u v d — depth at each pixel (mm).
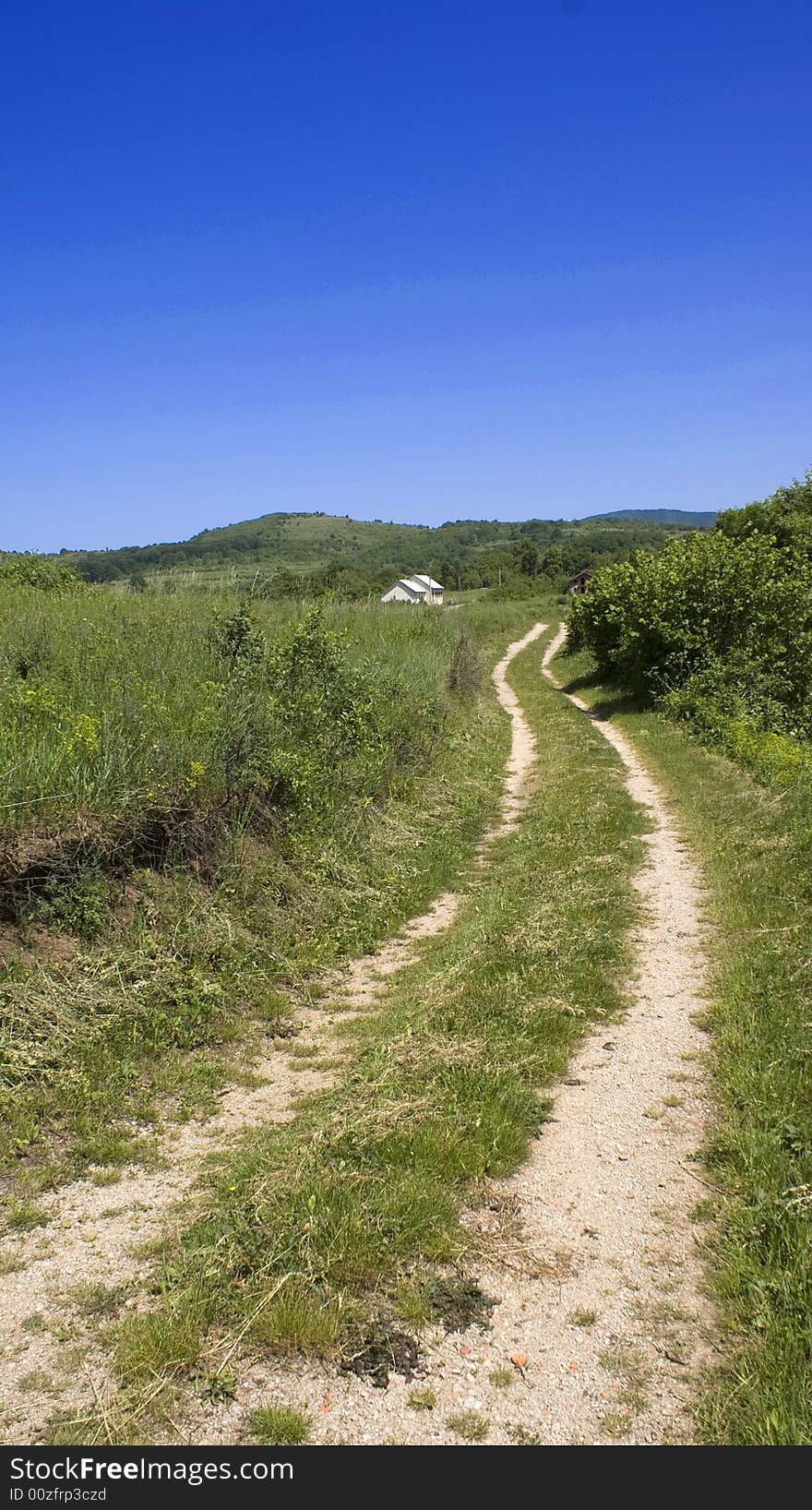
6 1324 3459
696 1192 4188
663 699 20547
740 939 7203
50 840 6328
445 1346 3301
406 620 23109
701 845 10102
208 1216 4051
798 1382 3004
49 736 7125
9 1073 4992
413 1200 4004
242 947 7055
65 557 27875
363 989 7121
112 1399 3080
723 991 6234
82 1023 5520
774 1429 2852
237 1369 3197
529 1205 4129
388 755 12125
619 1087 5188
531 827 11609
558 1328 3383
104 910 6398
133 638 10914
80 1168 4523
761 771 12891
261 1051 6004
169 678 9641
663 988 6562
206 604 14297
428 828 11391
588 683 28625
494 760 16547
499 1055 5414
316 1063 5816
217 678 10281
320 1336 3293
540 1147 4609
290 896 8102
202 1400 3074
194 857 7551
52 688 8391
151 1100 5230
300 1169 4246
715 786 12797
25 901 6000
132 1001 5875
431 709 15539
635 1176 4336
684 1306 3479
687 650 20797
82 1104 4992
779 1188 4000
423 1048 5539
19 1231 4039
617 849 10023
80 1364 3250
